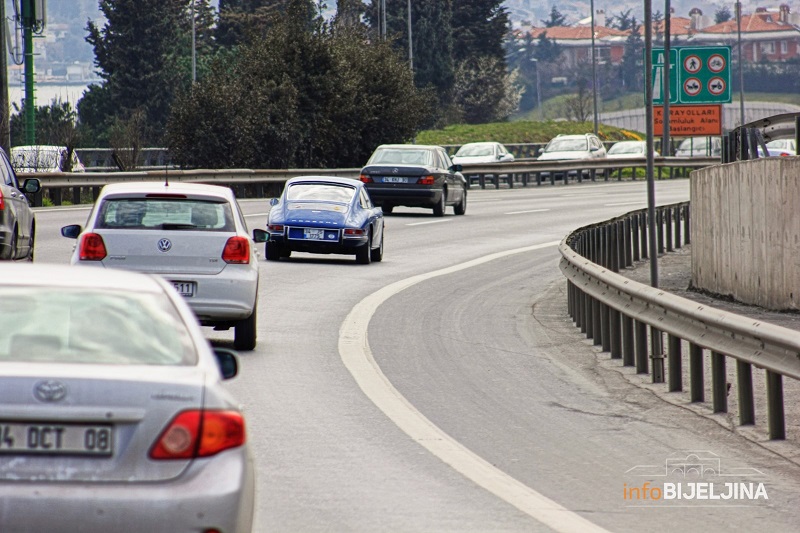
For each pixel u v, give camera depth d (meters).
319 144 160.88
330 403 34.78
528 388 38.44
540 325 54.28
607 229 74.56
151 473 15.88
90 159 152.25
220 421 16.27
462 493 25.06
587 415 34.16
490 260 82.62
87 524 15.55
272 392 36.06
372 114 166.12
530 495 25.09
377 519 22.84
